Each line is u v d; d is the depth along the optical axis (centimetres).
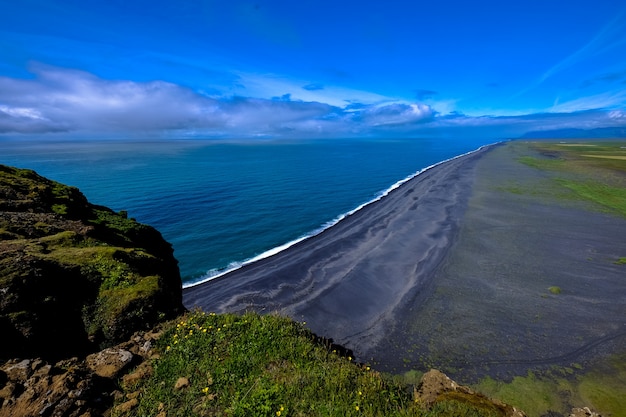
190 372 773
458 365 1545
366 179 7775
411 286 2316
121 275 1005
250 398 700
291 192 6112
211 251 3212
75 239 1165
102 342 865
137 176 7775
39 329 766
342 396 742
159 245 1692
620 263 2550
